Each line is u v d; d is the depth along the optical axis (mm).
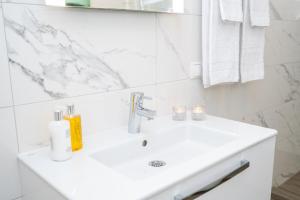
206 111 1569
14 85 861
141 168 1018
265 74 1992
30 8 860
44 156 875
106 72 1080
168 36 1282
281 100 2246
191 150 1161
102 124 1105
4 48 826
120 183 702
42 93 925
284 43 2145
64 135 822
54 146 825
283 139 2357
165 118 1306
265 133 1085
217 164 853
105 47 1062
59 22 928
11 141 879
